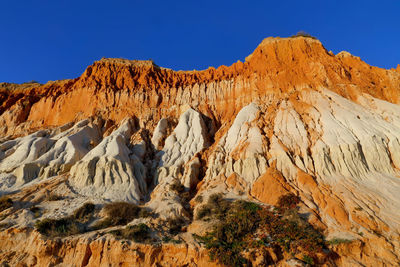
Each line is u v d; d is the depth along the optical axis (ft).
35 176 113.09
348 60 144.87
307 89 125.70
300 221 73.10
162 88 167.32
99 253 68.80
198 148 124.26
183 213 85.40
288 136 106.52
